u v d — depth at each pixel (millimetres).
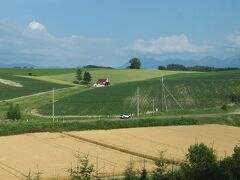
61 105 108000
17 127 61781
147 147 48406
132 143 51156
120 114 95250
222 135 59750
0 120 78500
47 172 35000
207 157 26281
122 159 41344
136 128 66750
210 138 56531
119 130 63656
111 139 54094
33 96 128625
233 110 101688
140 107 105000
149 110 101188
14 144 49969
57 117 88688
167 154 43281
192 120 75125
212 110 100125
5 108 98875
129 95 123688
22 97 126188
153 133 60469
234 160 24062
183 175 21719
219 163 24422
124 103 110875
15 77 186750
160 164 21453
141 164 38344
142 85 146750
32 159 40875
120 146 48719
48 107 104750
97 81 169000
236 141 54125
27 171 35438
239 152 25047
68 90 144750
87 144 50719
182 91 128750
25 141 52250
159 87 137625
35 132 61500
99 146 49438
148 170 34125
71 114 94750
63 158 41406
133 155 43938
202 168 22406
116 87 146125
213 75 174625
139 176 22672
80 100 116500
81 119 84688
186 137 57156
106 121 69625
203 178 22016
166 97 119250
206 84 140375
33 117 87688
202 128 67625
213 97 119625
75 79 186750
